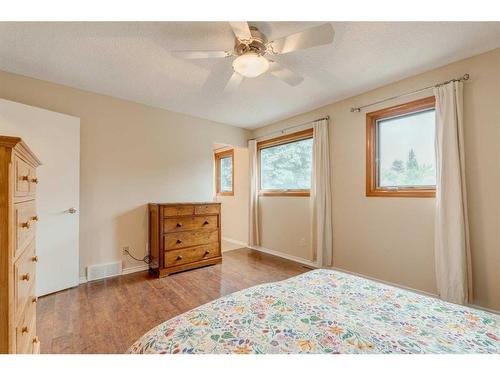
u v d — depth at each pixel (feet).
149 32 5.81
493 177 6.51
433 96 7.61
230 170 17.38
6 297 2.68
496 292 6.45
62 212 8.13
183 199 11.91
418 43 6.28
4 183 2.67
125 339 5.52
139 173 10.52
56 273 7.98
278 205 13.16
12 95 7.73
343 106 10.08
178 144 11.80
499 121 6.42
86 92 9.18
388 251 8.66
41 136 7.66
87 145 9.18
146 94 9.61
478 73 6.75
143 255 10.55
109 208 9.70
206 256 11.07
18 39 6.03
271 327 2.98
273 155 13.89
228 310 3.40
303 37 5.08
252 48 5.59
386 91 8.73
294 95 9.66
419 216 7.92
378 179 9.23
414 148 8.30
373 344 2.64
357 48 6.50
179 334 2.85
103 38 6.03
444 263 7.00
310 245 11.32
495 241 6.48
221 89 9.10
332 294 3.97
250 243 14.52
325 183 10.45
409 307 3.53
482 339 2.77
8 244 2.69
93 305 7.14
